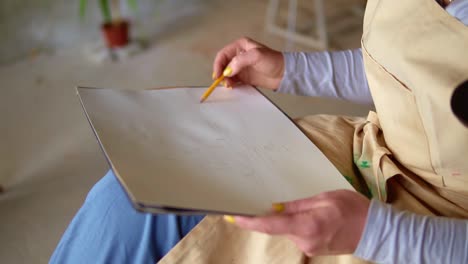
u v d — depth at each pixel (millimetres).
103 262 597
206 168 521
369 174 625
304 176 541
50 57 2010
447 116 521
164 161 518
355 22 2275
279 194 498
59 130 1538
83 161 1406
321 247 457
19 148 1458
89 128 1545
